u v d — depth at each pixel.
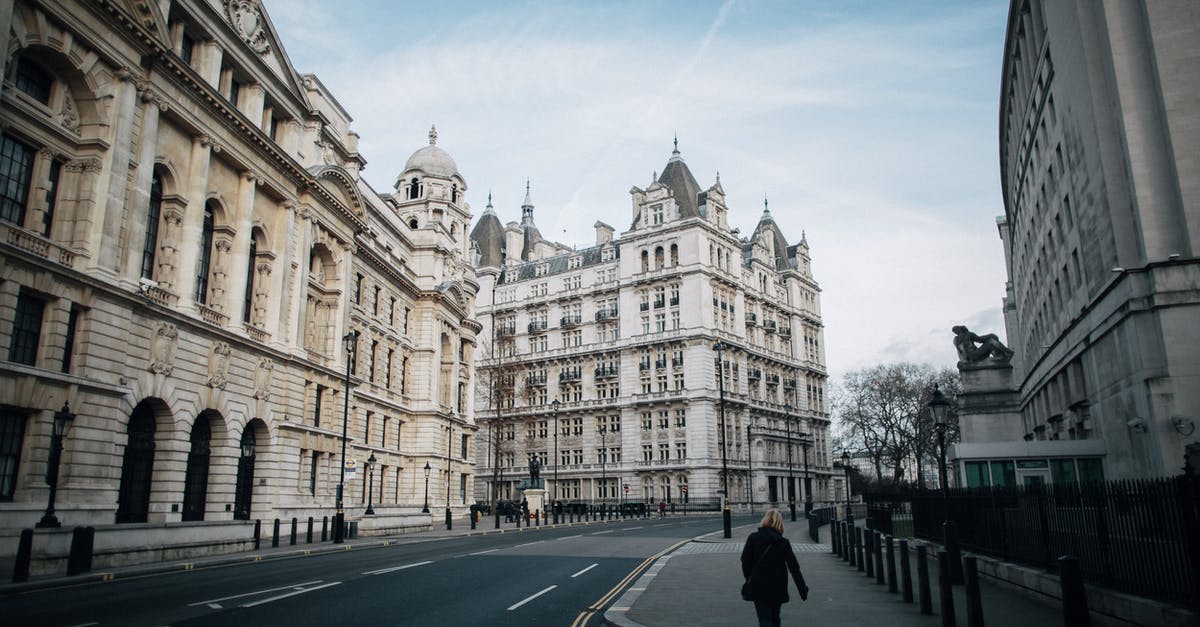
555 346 105.56
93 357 25.75
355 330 50.28
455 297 69.12
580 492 97.62
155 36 28.70
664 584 18.30
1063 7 31.80
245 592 16.58
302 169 40.22
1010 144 54.09
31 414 23.67
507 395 104.06
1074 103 31.48
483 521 63.31
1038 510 15.45
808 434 110.62
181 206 31.80
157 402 29.80
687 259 93.75
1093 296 31.56
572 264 108.12
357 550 30.84
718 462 89.31
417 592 16.81
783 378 109.00
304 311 41.41
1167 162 26.50
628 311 97.88
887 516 28.83
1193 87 26.22
